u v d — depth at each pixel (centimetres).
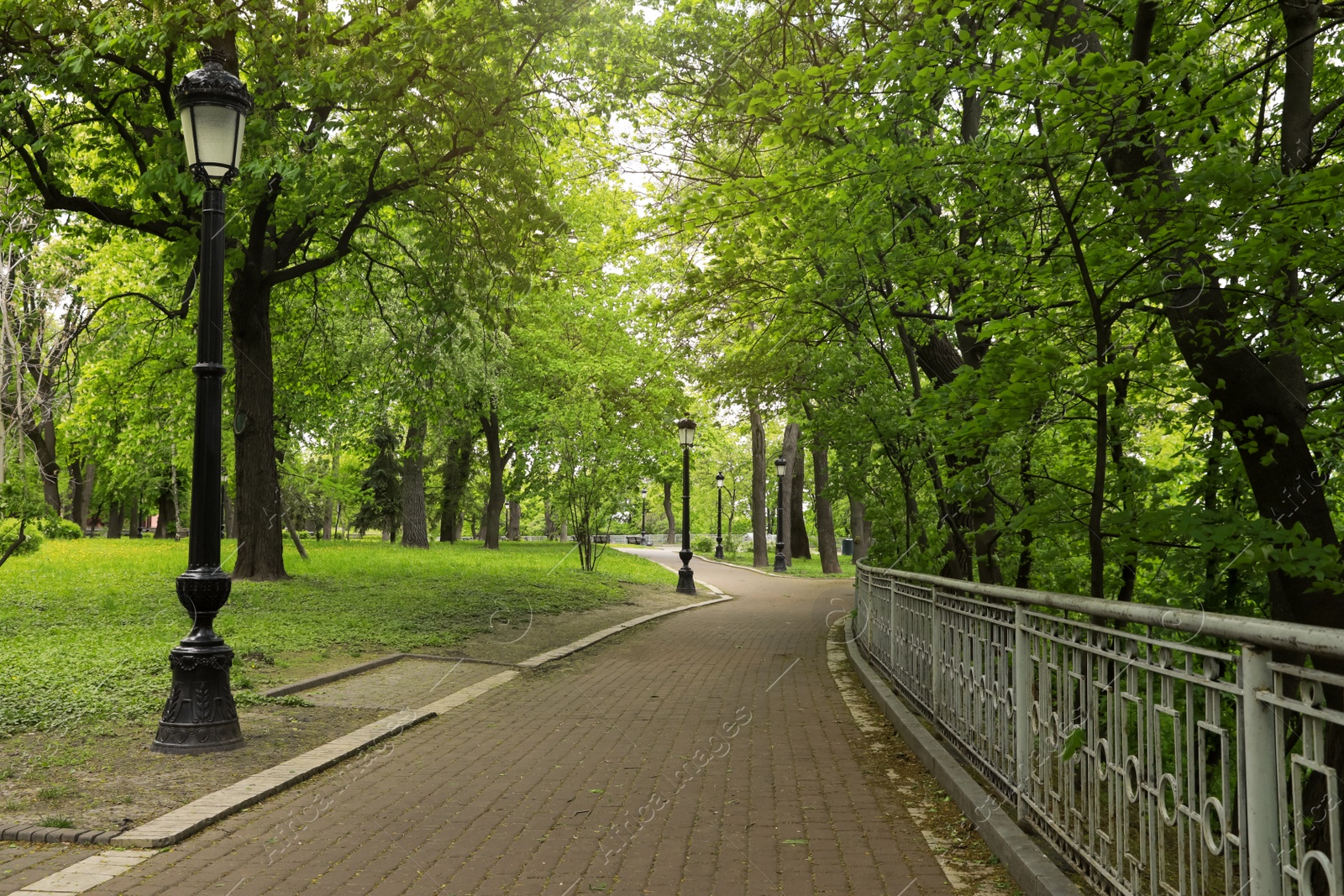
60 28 1215
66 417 3005
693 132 1188
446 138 1440
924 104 566
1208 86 473
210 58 757
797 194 714
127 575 1825
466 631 1376
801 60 980
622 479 2556
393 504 4316
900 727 775
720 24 1146
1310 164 584
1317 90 674
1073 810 420
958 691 657
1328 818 231
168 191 1327
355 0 1331
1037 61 475
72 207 1464
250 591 1546
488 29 1251
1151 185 489
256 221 1490
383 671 1069
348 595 1622
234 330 1697
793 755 704
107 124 1460
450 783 619
